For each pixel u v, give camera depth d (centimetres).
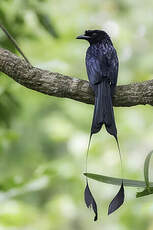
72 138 1516
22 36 1065
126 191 1315
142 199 1292
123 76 1541
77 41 1533
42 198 1648
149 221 1270
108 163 1468
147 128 1508
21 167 1647
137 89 737
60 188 1530
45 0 1051
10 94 1033
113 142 1488
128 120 1509
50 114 1641
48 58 1354
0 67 743
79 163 1473
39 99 1527
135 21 1636
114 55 848
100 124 672
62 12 1628
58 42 1384
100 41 898
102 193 1477
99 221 1509
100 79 772
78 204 1509
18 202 1120
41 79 737
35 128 1642
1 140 1001
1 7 995
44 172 914
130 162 1466
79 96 740
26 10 1016
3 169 1647
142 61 1564
